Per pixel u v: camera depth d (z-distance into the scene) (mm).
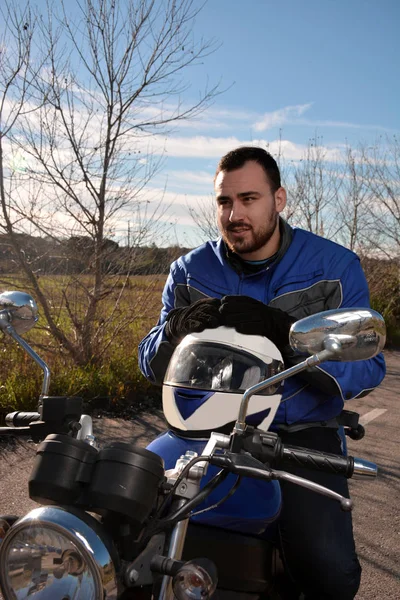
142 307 7801
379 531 4188
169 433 1995
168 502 1643
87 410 6422
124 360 7500
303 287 2723
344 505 1479
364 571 3658
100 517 1500
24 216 7102
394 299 14953
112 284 7793
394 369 10109
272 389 1955
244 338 2002
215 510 1856
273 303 2723
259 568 1911
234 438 1642
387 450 5820
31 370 6668
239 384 1915
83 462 1461
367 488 4926
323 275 2725
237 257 2805
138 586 1599
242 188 2602
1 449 5184
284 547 2137
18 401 6109
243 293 2781
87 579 1330
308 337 1682
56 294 7547
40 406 1941
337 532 2131
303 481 1523
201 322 2059
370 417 7020
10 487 4461
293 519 2137
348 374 2387
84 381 6703
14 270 7340
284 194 2768
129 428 6039
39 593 1352
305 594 2146
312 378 2387
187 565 1374
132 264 7855
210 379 1924
